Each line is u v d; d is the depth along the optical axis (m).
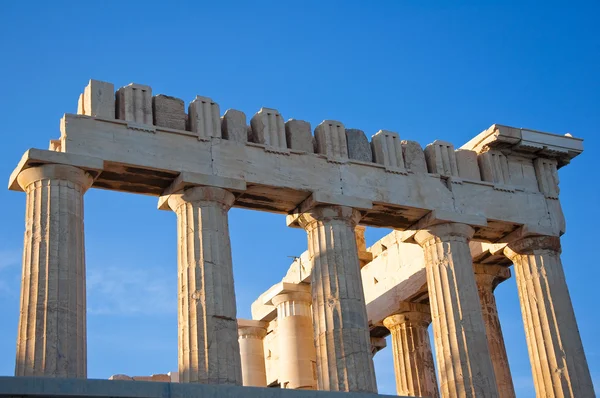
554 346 32.94
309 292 39.03
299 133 31.39
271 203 30.98
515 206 34.16
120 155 28.00
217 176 29.14
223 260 28.52
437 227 32.69
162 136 28.91
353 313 29.77
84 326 26.20
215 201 28.98
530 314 33.75
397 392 38.34
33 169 27.09
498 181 34.28
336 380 28.97
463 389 30.72
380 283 39.44
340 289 29.94
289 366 37.81
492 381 30.98
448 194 33.06
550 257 34.16
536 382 33.19
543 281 33.75
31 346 25.17
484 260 36.84
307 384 37.56
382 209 32.09
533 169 35.44
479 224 33.03
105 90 28.67
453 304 31.73
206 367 27.00
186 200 28.98
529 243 34.19
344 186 31.23
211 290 27.89
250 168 29.86
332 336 29.45
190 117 29.91
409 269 37.94
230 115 30.38
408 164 32.91
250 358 41.62
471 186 33.62
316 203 30.56
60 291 25.88
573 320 33.44
